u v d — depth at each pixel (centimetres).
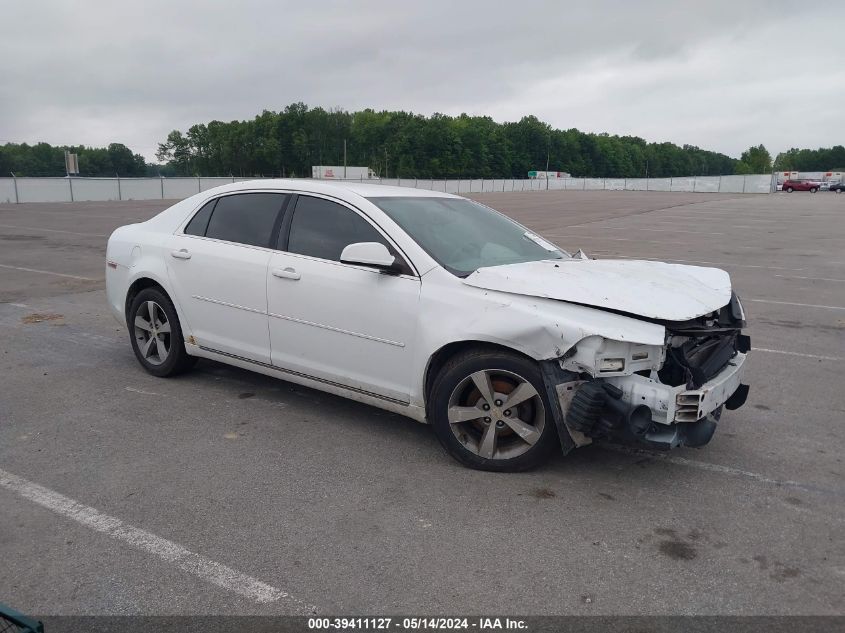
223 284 499
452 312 391
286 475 392
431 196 505
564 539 325
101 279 1086
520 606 275
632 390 351
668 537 328
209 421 476
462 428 402
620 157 15775
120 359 628
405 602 277
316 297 446
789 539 328
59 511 350
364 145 12506
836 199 5150
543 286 377
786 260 1412
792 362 648
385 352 420
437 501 362
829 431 471
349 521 340
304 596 281
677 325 359
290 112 11981
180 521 340
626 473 399
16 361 620
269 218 491
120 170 13362
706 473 401
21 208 3155
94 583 289
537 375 370
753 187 7612
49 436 446
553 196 5750
